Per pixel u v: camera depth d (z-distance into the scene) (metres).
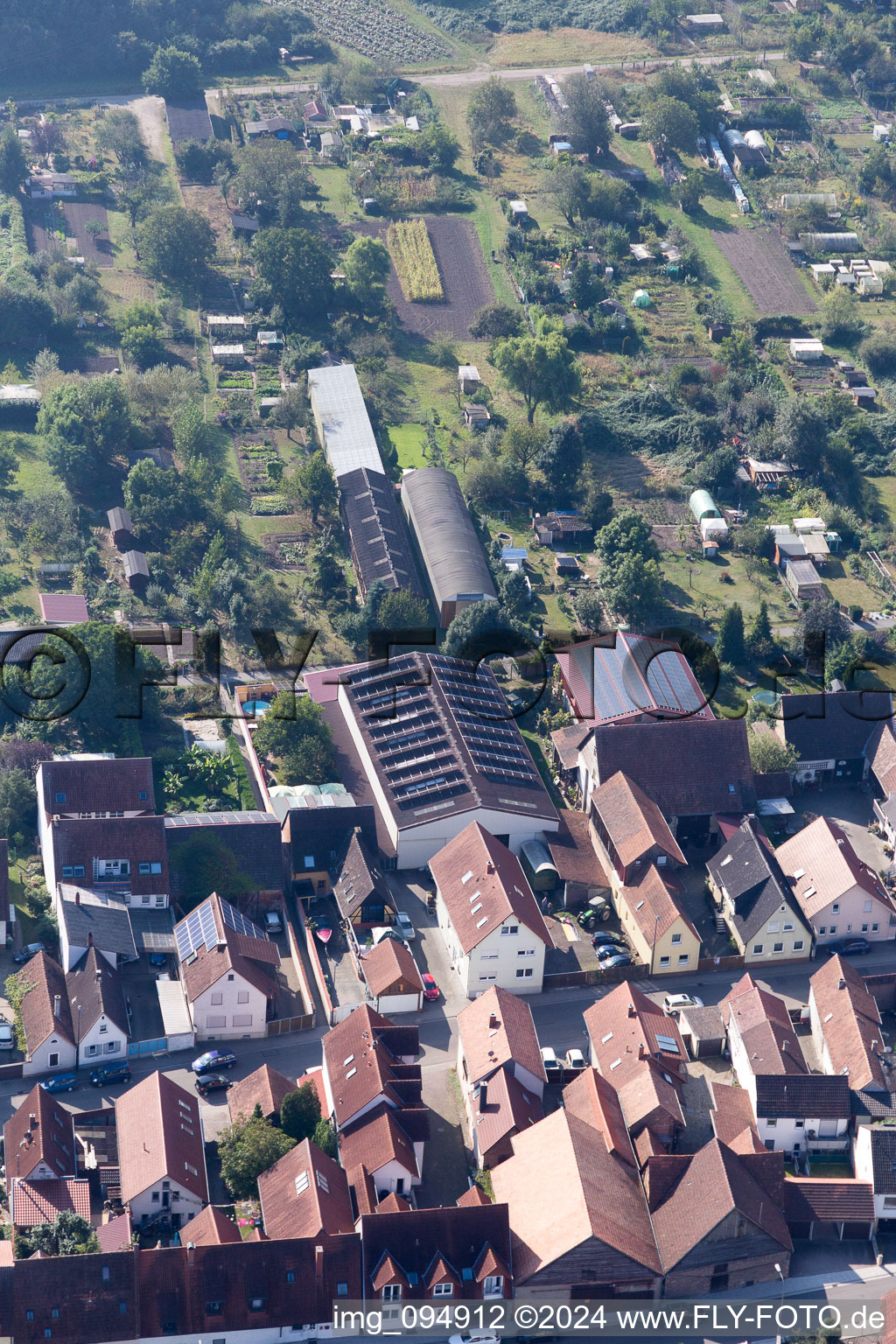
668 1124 148.62
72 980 166.50
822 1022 165.12
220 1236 134.88
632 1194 142.75
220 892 178.50
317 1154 141.75
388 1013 169.25
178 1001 166.50
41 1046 158.25
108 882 177.25
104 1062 161.12
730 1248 138.00
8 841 185.50
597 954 178.25
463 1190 148.00
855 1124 152.88
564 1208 137.62
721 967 178.12
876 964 179.00
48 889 179.62
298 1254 132.75
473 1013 160.25
